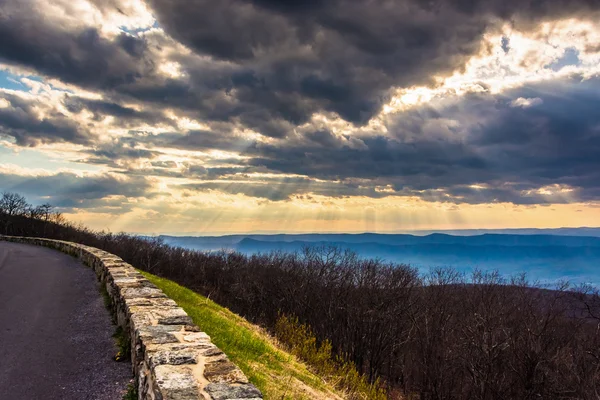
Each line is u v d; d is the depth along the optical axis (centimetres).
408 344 3250
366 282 3288
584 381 2573
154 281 1684
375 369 3020
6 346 808
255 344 1175
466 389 2986
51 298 1216
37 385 646
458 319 3075
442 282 3353
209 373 513
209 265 3925
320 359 1605
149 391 538
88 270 1734
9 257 2189
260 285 3425
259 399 448
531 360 2608
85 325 959
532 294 3133
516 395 2681
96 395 621
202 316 1275
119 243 4012
